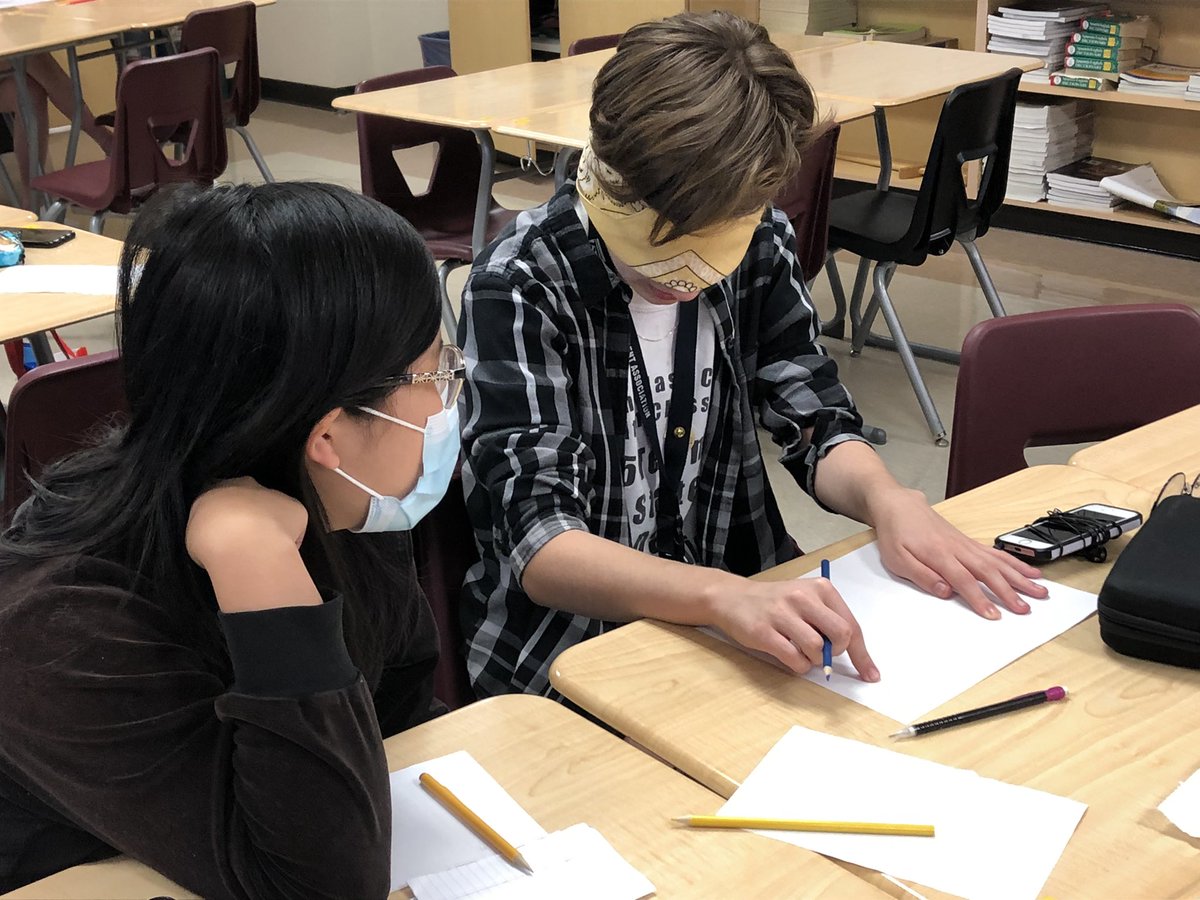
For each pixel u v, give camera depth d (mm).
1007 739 1000
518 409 1334
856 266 4594
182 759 831
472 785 963
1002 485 1466
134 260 808
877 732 1013
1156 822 898
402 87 3566
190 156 4004
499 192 5527
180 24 4695
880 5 5168
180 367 788
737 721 1033
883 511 1325
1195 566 1111
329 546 909
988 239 4844
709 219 1156
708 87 1121
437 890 858
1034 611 1188
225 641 851
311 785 814
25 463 1879
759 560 1571
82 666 814
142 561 839
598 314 1388
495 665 1436
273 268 773
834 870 862
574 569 1250
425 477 936
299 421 811
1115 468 1502
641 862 877
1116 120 4750
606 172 1189
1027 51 4586
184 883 849
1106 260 4535
